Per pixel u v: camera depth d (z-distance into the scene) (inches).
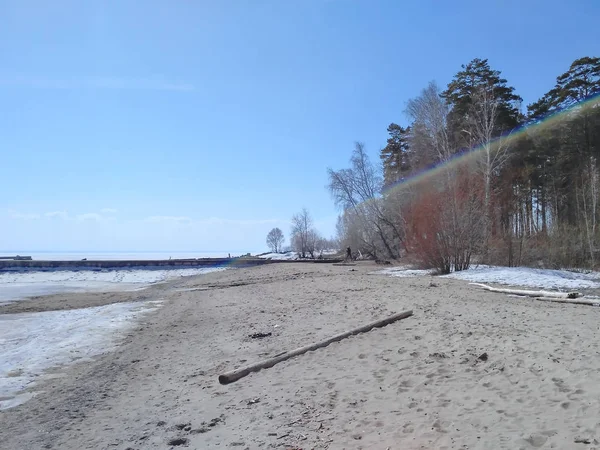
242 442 232.4
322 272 1400.1
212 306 797.9
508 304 564.7
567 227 1237.7
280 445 222.7
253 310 679.1
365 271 1402.6
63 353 498.3
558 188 1593.3
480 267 1090.7
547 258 1143.0
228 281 1384.1
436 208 1135.6
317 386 307.3
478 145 1531.7
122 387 361.1
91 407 317.4
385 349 377.4
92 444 250.8
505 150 1456.7
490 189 1357.0
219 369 383.2
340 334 432.1
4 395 357.1
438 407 245.1
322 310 595.5
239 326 565.0
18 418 302.0
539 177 1668.3
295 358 383.6
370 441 214.5
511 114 1654.8
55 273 2333.9
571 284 809.5
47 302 1062.4
